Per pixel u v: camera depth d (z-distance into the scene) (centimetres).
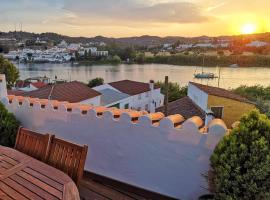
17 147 331
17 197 218
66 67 9500
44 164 276
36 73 7612
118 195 409
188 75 6053
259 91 1995
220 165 303
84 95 1748
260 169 280
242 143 296
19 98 591
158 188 411
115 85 2766
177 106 1675
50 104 517
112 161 452
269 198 282
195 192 381
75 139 493
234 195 289
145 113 491
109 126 448
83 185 432
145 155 417
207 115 782
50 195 221
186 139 378
